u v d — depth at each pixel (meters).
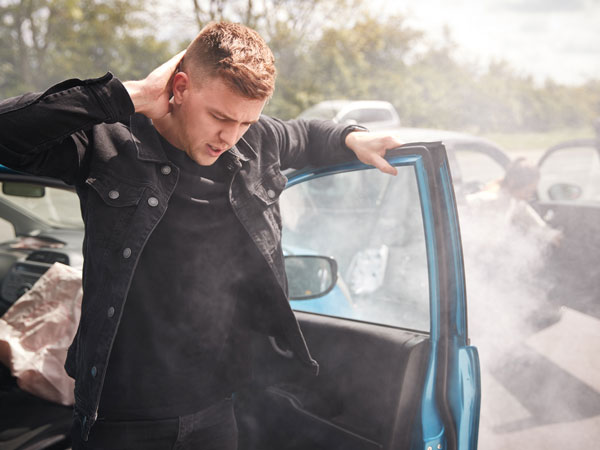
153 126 1.20
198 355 1.26
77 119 1.06
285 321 1.34
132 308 1.21
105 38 18.70
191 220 1.22
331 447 1.52
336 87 20.27
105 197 1.15
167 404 1.24
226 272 1.30
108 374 1.22
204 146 1.15
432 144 1.33
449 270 1.35
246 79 1.04
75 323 1.92
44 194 2.59
